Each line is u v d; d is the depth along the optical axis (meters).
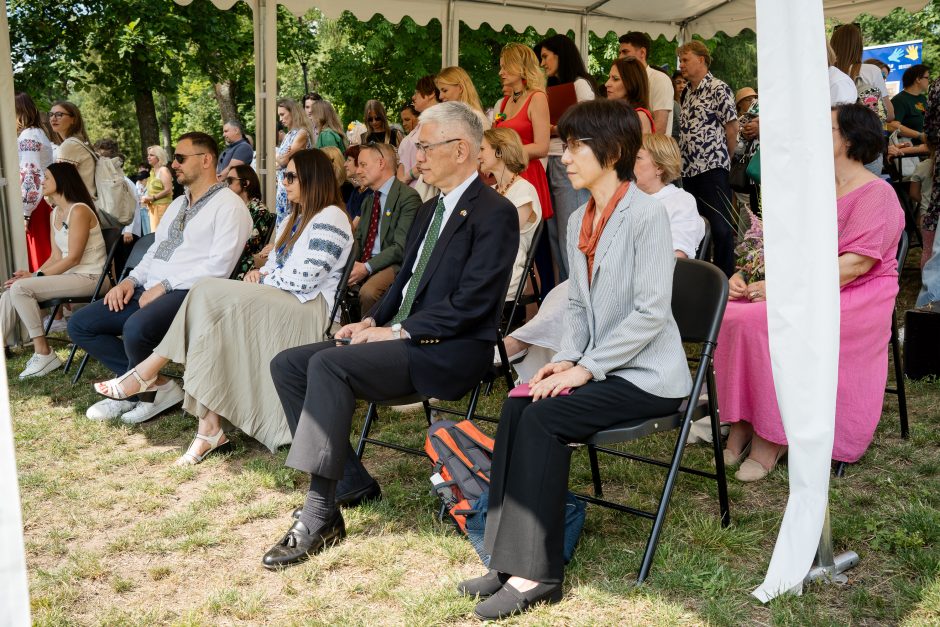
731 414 3.39
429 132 3.13
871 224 3.24
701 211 6.09
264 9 7.03
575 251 2.81
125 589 2.69
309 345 3.33
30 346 6.12
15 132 6.00
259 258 5.07
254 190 5.45
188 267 4.44
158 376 4.45
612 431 2.54
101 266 5.65
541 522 2.43
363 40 19.19
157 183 8.70
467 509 2.79
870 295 3.29
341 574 2.73
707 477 3.16
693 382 2.74
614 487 3.34
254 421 3.88
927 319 4.47
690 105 6.04
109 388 3.97
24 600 1.26
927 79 7.71
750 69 12.59
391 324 3.35
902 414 3.71
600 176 2.66
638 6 8.11
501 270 3.10
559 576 2.47
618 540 2.86
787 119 2.28
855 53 5.16
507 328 4.20
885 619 2.33
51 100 18.25
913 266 7.63
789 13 2.24
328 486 2.90
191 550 2.94
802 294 2.32
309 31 21.62
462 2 7.67
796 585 2.43
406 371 3.05
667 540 2.83
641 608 2.43
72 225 5.57
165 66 16.08
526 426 2.46
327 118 8.29
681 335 2.83
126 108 34.62
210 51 16.95
